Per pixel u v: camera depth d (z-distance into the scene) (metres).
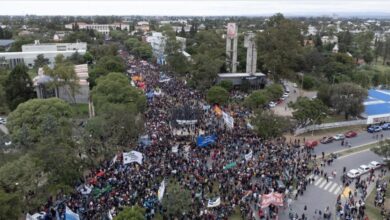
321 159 62.06
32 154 43.19
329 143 70.81
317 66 133.25
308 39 199.38
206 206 42.56
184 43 185.00
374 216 44.78
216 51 132.88
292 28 126.81
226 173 50.03
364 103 96.38
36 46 163.75
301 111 75.12
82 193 43.19
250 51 115.44
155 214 40.91
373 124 82.19
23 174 38.88
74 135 57.88
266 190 46.81
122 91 75.44
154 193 43.91
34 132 52.59
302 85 119.31
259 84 113.06
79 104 95.06
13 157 46.56
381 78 129.62
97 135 55.22
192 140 62.97
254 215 42.62
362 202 46.62
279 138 68.62
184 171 50.38
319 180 53.69
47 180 42.16
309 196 49.00
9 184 37.78
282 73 122.88
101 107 68.62
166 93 98.25
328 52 152.50
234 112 83.31
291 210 45.28
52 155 42.53
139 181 46.12
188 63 126.56
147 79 116.25
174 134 65.75
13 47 173.50
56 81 89.50
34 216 38.59
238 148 59.97
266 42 125.06
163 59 147.00
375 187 52.31
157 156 55.00
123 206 39.66
